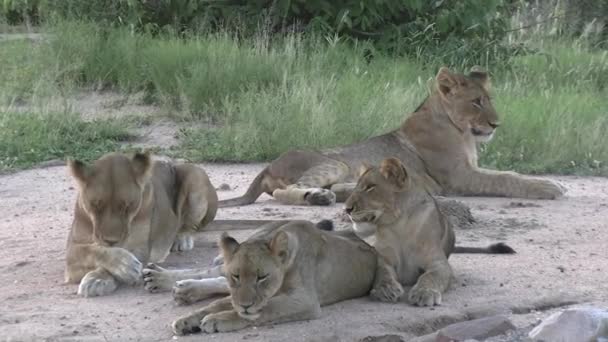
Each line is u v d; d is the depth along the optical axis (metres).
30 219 12.53
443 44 23.03
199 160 16.72
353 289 9.16
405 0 22.91
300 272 8.52
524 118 17.80
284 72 19.38
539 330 8.06
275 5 23.06
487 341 8.04
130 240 9.70
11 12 28.36
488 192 14.32
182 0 23.56
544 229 12.09
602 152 16.84
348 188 13.88
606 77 23.91
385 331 8.30
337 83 19.27
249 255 8.11
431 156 14.44
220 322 8.16
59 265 10.37
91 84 21.28
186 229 11.16
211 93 19.59
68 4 23.97
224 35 22.36
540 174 16.25
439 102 14.49
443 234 9.72
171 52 21.09
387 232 9.47
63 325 8.41
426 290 9.02
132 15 23.58
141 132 18.44
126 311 8.80
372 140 14.63
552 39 27.11
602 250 11.05
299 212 13.08
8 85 20.20
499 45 23.25
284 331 8.20
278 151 16.80
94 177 9.18
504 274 10.01
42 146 16.88
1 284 9.70
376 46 22.92
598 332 8.02
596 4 29.97
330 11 23.14
